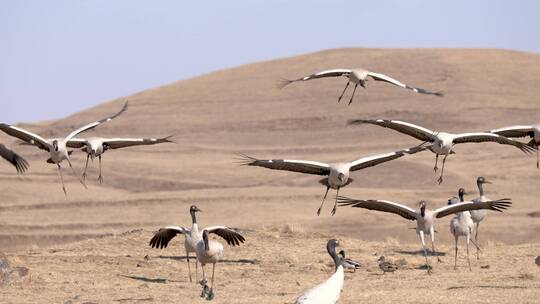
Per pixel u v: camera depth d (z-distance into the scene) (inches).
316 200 2628.0
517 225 2069.4
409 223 2128.4
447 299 658.2
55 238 2192.4
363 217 2212.1
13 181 2950.3
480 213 1008.2
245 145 4192.9
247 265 957.2
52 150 836.6
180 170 3410.4
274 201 2635.3
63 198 2770.7
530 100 4448.8
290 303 660.1
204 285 738.2
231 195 2704.2
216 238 1149.1
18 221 2379.4
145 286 802.8
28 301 713.6
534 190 2615.7
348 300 661.3
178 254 1042.1
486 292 697.0
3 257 824.3
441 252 1065.5
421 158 3211.1
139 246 1091.9
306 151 3919.8
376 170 2997.0
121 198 2699.3
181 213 2534.5
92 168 3292.3
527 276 807.7
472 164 3070.9
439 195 2546.8
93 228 2321.6
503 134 872.3
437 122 4163.4
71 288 789.9
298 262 983.6
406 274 870.4
